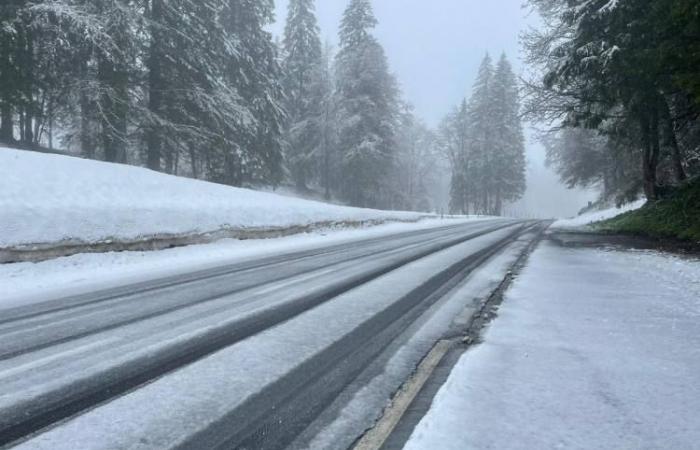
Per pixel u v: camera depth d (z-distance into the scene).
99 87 18.70
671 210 15.32
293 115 44.94
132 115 20.80
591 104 15.99
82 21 17.11
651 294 6.43
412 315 5.54
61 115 22.30
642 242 13.52
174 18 22.05
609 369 3.60
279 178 35.28
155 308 6.07
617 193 33.94
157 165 22.77
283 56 45.09
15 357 4.19
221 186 19.33
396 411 3.05
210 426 2.87
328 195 44.88
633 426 2.70
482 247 13.40
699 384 3.29
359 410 3.08
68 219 10.13
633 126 16.94
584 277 7.89
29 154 13.20
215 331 4.93
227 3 28.31
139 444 2.65
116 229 11.00
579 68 13.80
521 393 3.18
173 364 3.95
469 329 4.93
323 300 6.39
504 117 57.84
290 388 3.44
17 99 18.08
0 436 2.75
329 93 43.59
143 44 21.28
